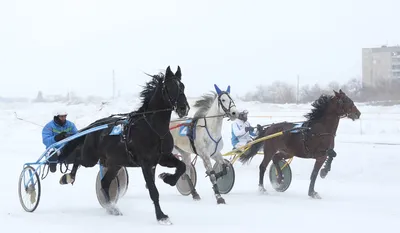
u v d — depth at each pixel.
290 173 11.58
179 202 10.21
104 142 8.77
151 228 7.70
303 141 10.84
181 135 10.85
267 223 8.00
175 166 8.45
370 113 32.94
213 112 10.44
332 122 10.68
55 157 9.59
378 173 13.25
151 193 8.09
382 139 19.50
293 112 34.06
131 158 8.38
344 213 8.83
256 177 14.05
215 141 10.46
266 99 64.88
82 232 7.49
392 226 7.71
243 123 13.95
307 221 8.13
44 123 28.39
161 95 8.14
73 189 12.03
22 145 21.75
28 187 9.43
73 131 10.22
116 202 9.45
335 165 14.13
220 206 9.63
